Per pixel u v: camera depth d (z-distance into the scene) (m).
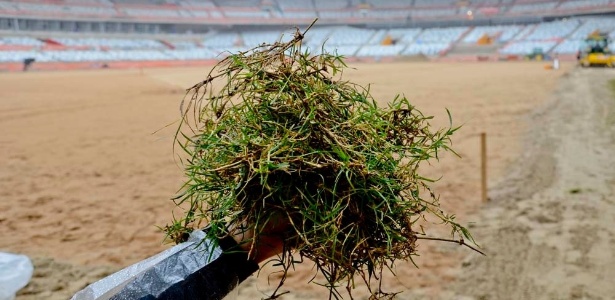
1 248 5.18
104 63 61.03
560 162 8.50
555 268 4.44
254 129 1.40
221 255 1.20
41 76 40.50
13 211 6.48
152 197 7.04
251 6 82.38
